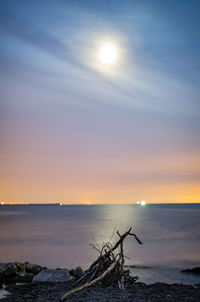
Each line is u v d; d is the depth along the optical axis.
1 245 33.62
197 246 32.56
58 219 106.69
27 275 14.01
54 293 10.62
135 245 32.81
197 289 11.17
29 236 45.19
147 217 117.06
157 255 25.89
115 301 9.35
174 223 78.25
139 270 19.61
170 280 16.67
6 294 10.82
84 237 42.91
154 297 9.91
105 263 12.34
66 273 13.65
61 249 29.67
